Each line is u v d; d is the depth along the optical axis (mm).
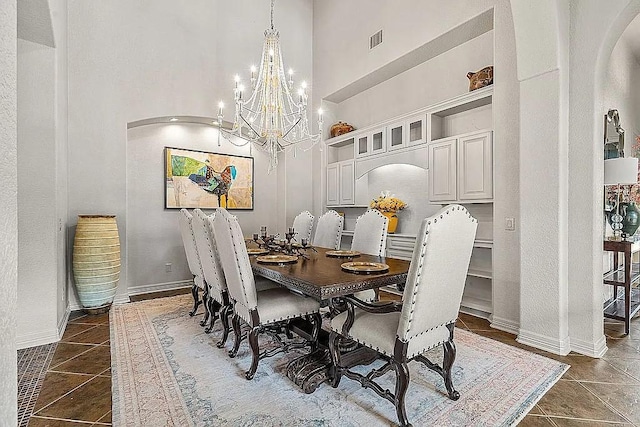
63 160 3645
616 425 1853
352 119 5797
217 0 5145
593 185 2742
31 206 2963
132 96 4438
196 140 5305
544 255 2873
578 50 2812
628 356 2707
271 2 5660
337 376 2209
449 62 4297
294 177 5934
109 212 4250
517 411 1965
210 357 2688
